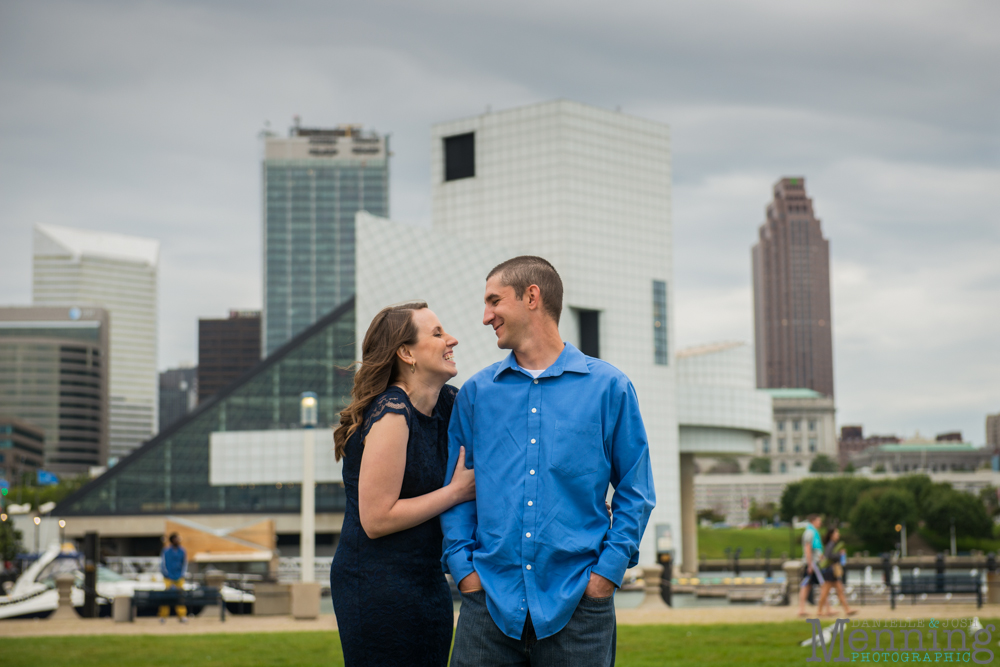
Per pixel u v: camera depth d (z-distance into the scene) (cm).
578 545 344
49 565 2156
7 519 5900
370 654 366
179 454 6216
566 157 5441
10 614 1920
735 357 6397
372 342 394
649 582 2042
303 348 6181
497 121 5634
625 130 5691
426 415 394
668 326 5744
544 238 5447
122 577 2256
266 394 6162
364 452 370
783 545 9325
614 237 5581
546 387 363
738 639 1180
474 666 346
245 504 6059
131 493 6184
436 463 386
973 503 8738
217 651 1159
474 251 5256
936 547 9050
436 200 5766
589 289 5453
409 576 371
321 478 5566
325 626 1575
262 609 1841
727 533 10238
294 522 5894
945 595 1955
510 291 369
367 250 5031
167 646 1218
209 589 1720
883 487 9681
